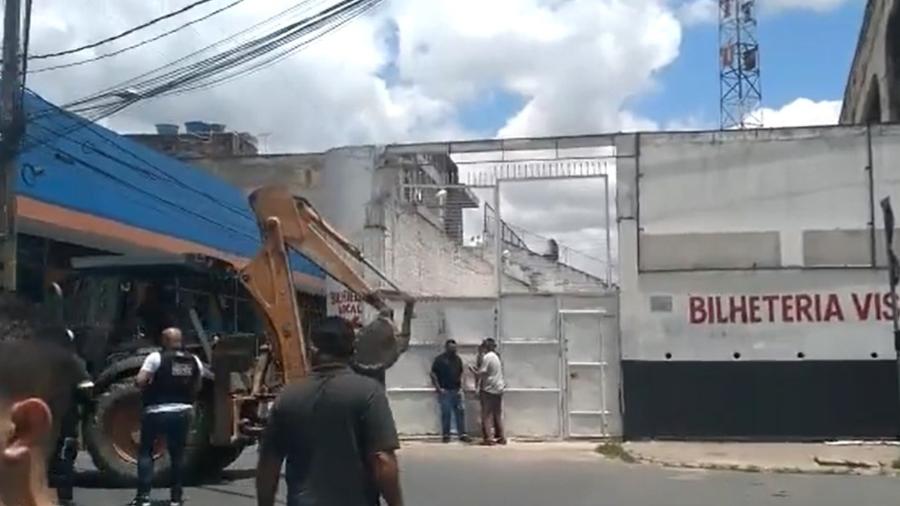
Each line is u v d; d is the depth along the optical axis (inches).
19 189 654.5
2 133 504.1
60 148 714.8
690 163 839.1
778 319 818.2
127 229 801.6
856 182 825.5
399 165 890.7
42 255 711.7
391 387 844.0
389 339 339.6
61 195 710.5
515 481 589.3
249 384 559.2
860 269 815.1
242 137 1453.0
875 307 811.4
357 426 208.5
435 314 850.8
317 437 207.6
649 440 813.2
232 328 627.5
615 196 845.2
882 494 551.2
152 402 458.3
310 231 573.6
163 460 526.9
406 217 914.1
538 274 948.6
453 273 999.6
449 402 818.2
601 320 840.3
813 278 818.8
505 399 838.5
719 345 820.6
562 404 833.5
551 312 842.8
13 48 504.1
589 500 520.4
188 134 1449.3
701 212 834.2
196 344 565.6
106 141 790.5
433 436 837.2
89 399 425.7
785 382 812.0
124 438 534.9
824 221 825.5
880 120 1229.1
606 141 852.6
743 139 836.0
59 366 64.2
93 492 516.1
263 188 572.4
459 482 582.9
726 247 829.2
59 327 69.6
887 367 806.5
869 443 789.9
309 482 206.4
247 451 737.0
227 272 566.6
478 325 850.1
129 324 572.1
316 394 209.8
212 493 520.1
